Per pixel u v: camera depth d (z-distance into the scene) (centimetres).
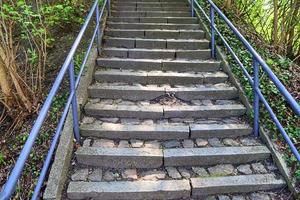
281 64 489
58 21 546
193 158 318
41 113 230
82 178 296
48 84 449
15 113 413
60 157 294
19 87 401
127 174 305
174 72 457
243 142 344
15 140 370
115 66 465
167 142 343
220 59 481
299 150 322
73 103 325
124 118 374
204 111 378
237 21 660
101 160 313
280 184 296
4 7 399
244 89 406
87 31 564
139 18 616
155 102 403
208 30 550
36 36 475
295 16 579
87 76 410
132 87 414
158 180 298
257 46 545
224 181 295
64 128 328
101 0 611
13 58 409
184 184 291
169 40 523
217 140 348
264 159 327
